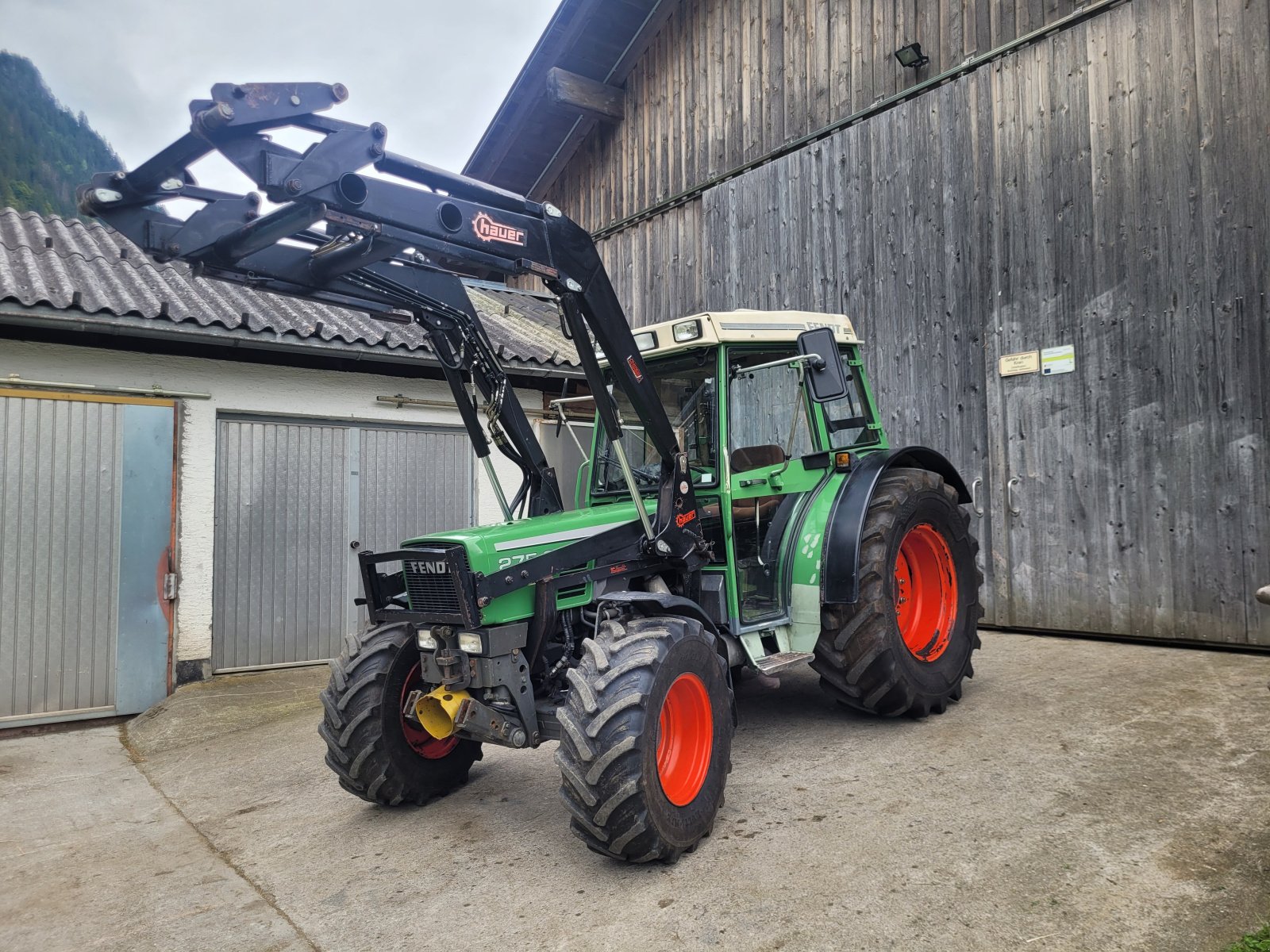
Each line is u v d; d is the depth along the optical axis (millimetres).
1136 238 5641
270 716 5504
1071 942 2244
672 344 4012
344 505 6918
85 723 5691
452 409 7418
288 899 2969
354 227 2729
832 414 4680
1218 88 5285
